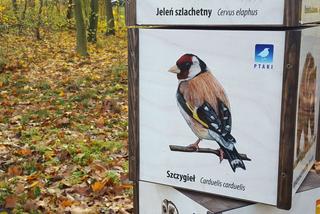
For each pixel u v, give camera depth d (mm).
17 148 6184
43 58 16328
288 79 1911
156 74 2238
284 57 1911
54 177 4992
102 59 16562
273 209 2182
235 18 1980
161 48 2199
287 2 1855
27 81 11867
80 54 17328
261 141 2027
